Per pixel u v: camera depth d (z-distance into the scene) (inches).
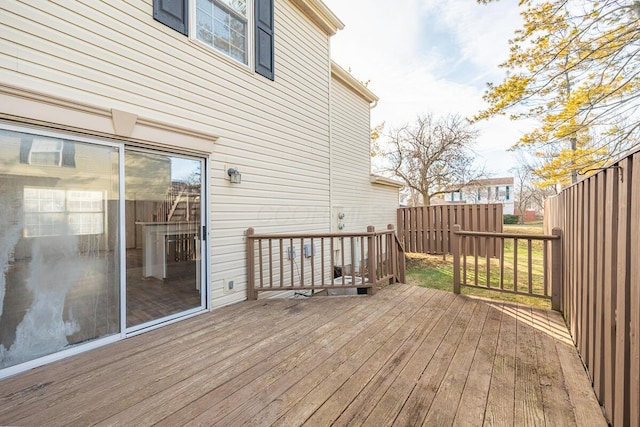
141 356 102.0
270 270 173.2
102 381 86.7
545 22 195.3
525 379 86.3
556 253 146.4
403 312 145.2
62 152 102.8
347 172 320.2
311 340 113.7
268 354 102.6
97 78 112.0
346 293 220.5
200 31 152.9
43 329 98.4
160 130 129.4
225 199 161.8
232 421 69.6
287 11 209.5
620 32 180.5
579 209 107.0
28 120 94.0
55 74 101.4
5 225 92.2
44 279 99.0
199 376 88.9
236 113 168.9
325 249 251.0
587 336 92.2
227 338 116.4
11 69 92.7
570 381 85.4
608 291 73.1
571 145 313.0
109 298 114.0
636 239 58.6
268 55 189.9
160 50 132.6
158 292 131.0
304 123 226.2
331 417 70.4
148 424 68.8
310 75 233.0
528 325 128.1
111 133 113.2
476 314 141.9
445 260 345.1
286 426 67.7
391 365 94.4
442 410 72.5
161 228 133.0
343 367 93.4
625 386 61.5
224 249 160.7
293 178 214.1
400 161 559.8
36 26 97.7
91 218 110.0
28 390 82.5
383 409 73.0
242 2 176.2
